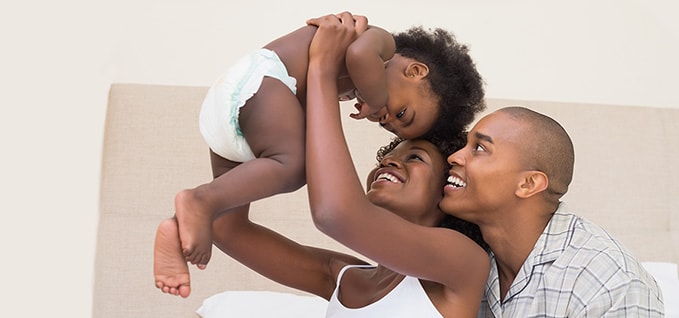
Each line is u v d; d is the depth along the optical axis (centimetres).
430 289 170
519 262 183
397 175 179
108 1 327
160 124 308
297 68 160
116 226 299
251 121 155
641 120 334
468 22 343
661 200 328
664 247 323
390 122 175
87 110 322
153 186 304
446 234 161
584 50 349
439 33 183
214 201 145
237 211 183
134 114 308
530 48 345
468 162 177
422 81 173
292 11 333
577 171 324
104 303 294
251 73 156
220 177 149
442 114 177
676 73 353
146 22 328
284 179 153
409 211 178
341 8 336
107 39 326
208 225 143
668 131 335
